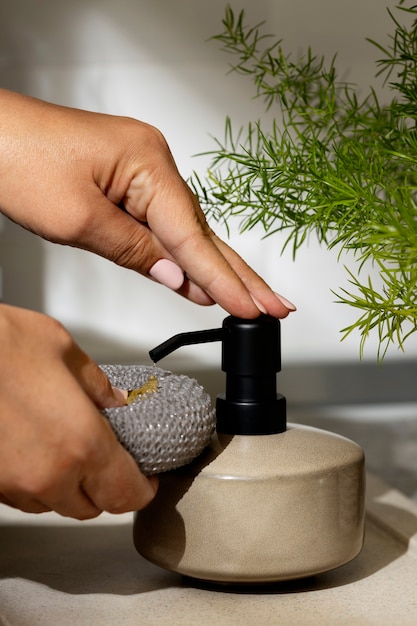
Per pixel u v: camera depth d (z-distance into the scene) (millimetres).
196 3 977
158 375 582
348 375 1054
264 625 540
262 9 975
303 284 1024
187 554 554
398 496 711
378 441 944
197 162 1003
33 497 506
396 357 1055
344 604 563
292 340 1042
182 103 993
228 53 985
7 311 494
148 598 571
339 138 921
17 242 1014
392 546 644
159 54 984
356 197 634
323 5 972
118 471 510
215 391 1047
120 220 646
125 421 525
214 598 570
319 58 978
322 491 551
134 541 584
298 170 704
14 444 490
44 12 971
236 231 1001
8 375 482
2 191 655
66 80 983
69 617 550
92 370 526
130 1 975
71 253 1021
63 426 490
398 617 549
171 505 557
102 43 979
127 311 1033
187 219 617
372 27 975
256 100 991
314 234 1010
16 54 975
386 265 996
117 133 637
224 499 546
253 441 569
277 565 547
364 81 980
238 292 587
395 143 729
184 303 1036
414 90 746
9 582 592
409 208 584
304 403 1056
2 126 649
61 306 1029
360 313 1033
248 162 729
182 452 536
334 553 557
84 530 671
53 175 642
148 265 661
